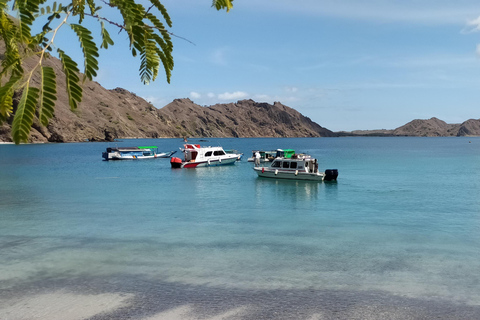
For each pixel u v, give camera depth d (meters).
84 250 22.58
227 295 16.20
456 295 16.03
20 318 14.30
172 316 14.47
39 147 192.50
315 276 18.22
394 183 52.81
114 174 67.19
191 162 79.19
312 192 45.19
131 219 30.95
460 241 24.11
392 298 15.80
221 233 26.34
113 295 16.25
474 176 61.12
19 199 41.03
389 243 23.69
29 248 22.98
